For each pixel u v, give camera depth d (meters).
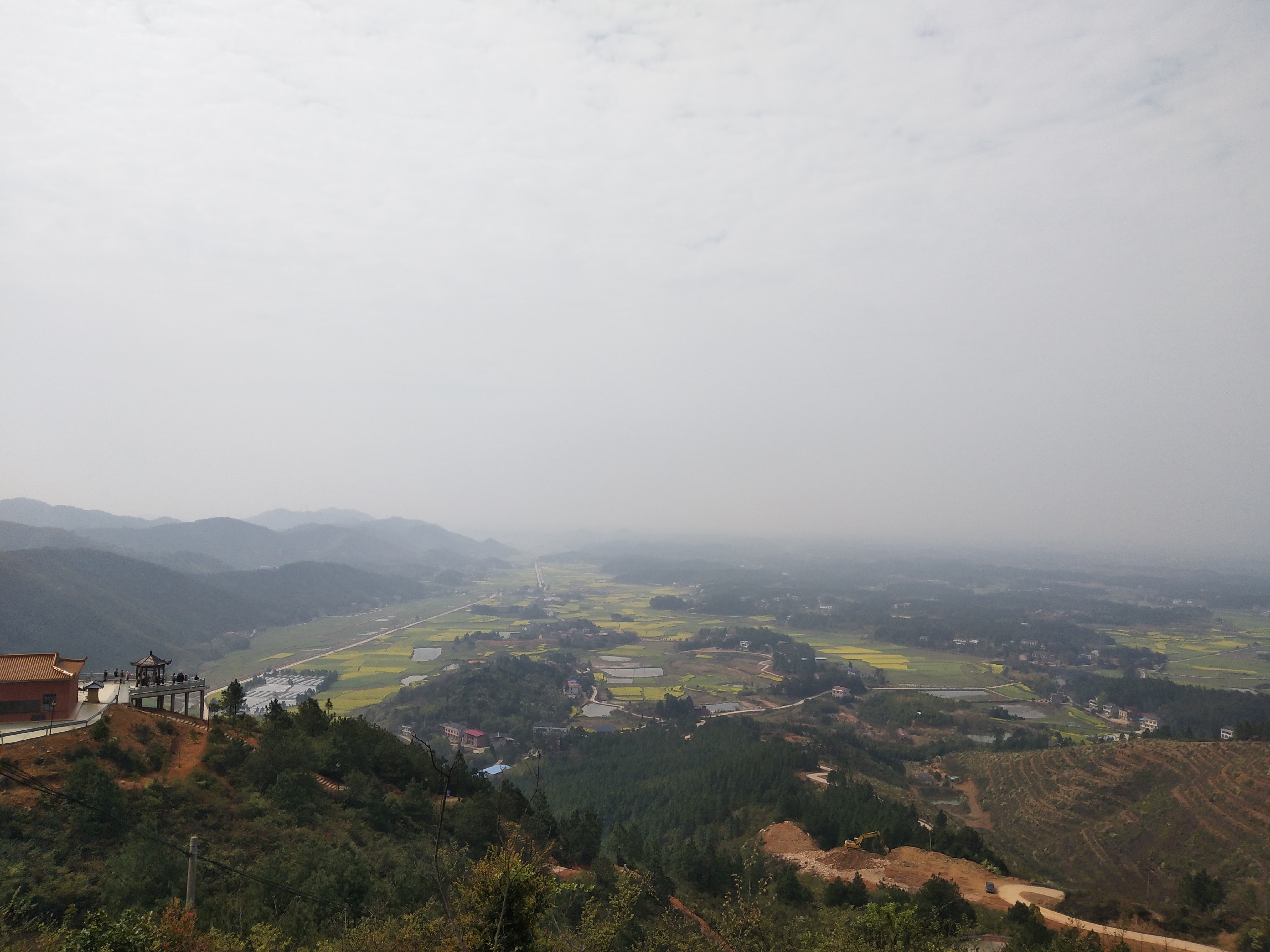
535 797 71.38
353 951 32.44
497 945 23.72
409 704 173.50
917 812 107.00
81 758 45.91
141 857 39.50
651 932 38.62
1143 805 103.50
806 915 52.66
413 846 53.69
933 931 38.94
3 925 30.22
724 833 97.06
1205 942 61.16
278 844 46.78
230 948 30.95
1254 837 85.44
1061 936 51.03
